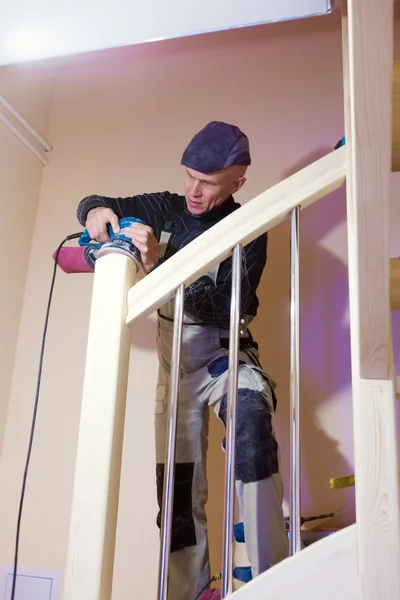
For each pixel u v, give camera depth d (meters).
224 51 1.95
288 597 0.73
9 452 1.67
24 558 1.55
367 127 0.66
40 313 1.79
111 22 1.49
